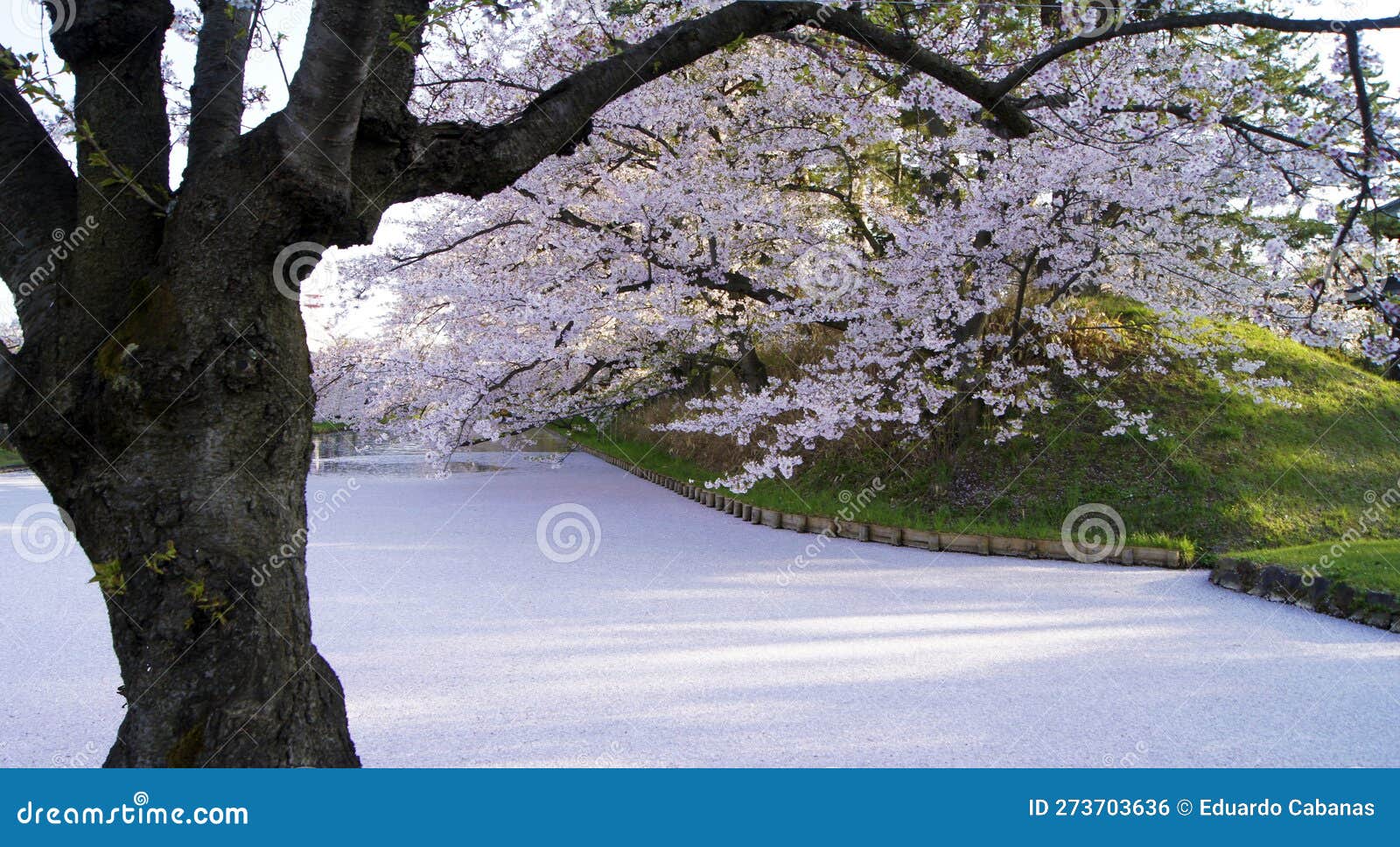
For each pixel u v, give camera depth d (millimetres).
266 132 2250
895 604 6355
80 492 2268
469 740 3836
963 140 8102
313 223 2312
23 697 4531
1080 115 6527
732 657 5016
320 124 2217
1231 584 6840
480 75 7766
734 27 2977
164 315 2236
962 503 9398
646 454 17484
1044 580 7199
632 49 2832
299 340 2434
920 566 7844
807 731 3893
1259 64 8938
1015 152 7828
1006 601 6438
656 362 11945
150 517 2209
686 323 9594
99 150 2188
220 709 2195
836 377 9070
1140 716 4043
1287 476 9078
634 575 7496
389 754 3697
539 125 2635
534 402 12133
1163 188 7629
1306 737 3783
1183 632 5531
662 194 8609
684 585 7043
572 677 4684
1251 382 9555
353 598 6738
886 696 4332
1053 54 3605
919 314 8672
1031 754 3635
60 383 2254
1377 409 10789
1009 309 10625
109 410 2209
